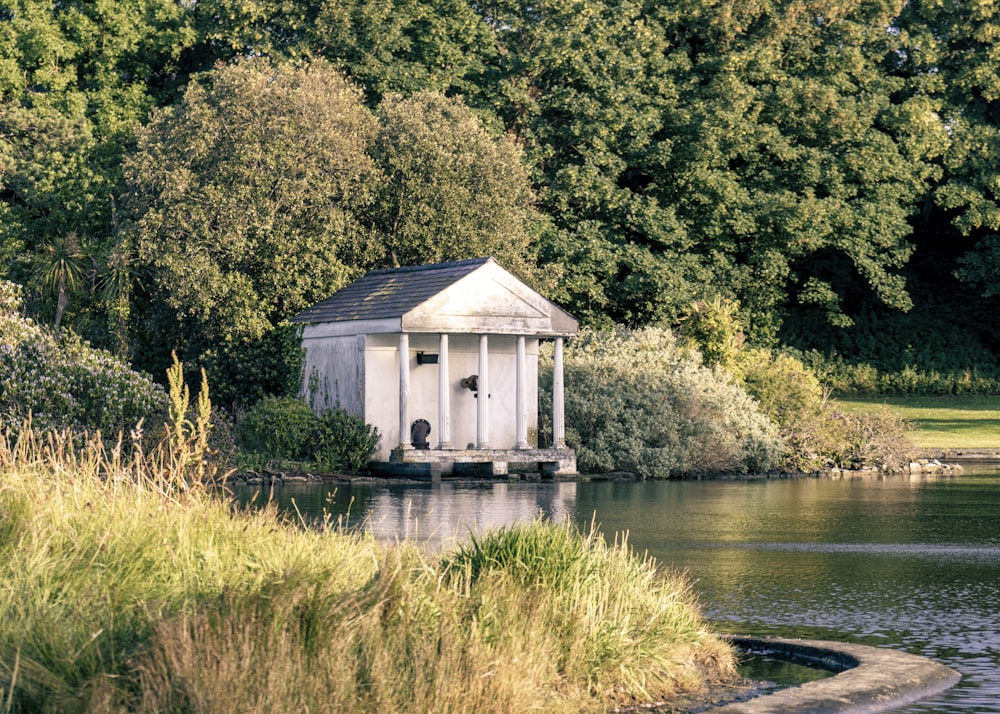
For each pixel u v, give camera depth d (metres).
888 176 98.38
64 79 85.19
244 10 83.12
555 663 15.59
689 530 35.25
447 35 87.19
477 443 61.16
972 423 93.44
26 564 15.67
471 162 74.44
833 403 71.38
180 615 13.81
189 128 69.69
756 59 93.88
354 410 61.09
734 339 76.50
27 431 22.23
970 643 19.31
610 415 63.22
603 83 87.25
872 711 15.10
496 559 18.31
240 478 52.28
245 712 12.12
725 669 17.52
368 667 13.59
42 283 77.38
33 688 12.71
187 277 66.50
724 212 92.38
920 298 120.38
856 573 26.84
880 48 103.81
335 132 69.88
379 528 32.50
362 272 71.25
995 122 110.12
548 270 79.94
